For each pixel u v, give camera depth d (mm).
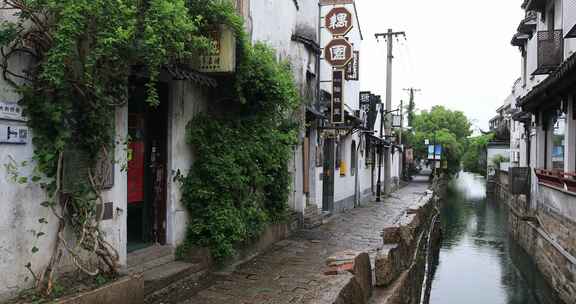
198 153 7188
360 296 6441
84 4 4090
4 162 4098
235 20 6469
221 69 6445
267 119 8445
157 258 6500
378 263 7605
